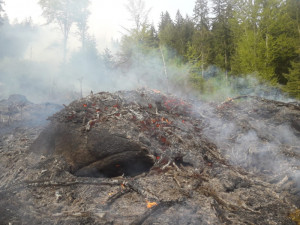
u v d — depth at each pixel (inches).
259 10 624.4
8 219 120.9
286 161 200.4
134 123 206.1
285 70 645.9
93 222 119.5
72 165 186.9
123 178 170.7
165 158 181.9
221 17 856.3
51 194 152.8
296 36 641.6
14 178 178.4
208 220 122.1
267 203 146.6
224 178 171.6
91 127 192.4
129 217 124.5
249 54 616.4
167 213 125.9
